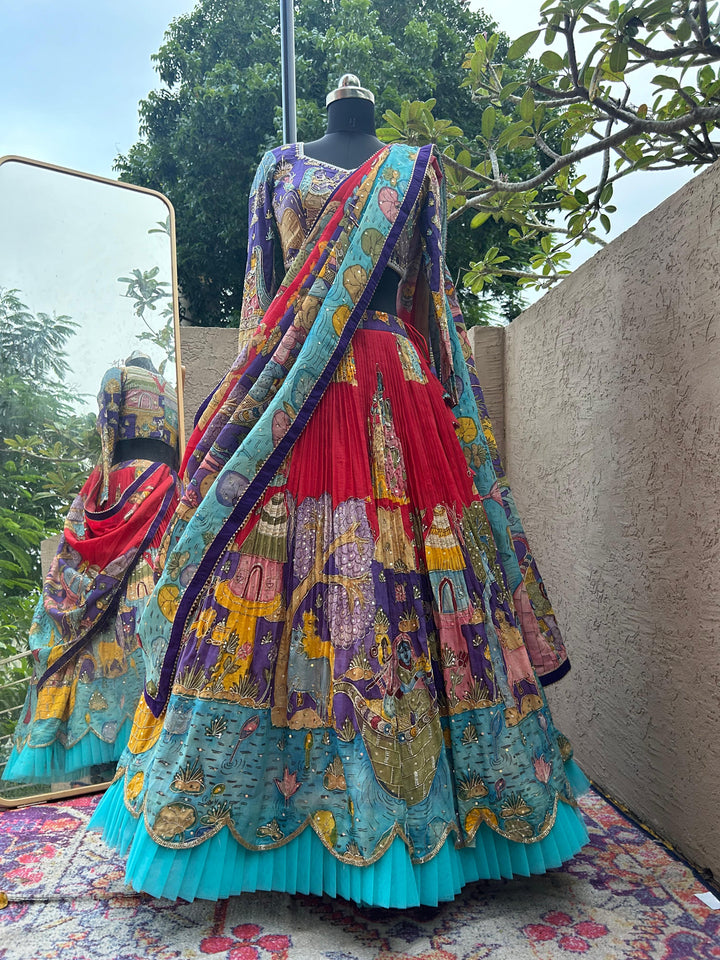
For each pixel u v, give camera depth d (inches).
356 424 61.6
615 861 64.1
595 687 84.8
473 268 132.7
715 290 60.0
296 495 60.1
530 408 109.3
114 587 93.4
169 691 58.7
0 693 89.6
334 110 75.1
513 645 61.9
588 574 86.8
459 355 70.6
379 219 64.6
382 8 393.7
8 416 96.3
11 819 77.8
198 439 64.9
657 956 50.2
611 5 82.6
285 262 70.3
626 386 76.6
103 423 99.7
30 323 98.6
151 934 53.5
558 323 97.0
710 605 61.0
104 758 90.7
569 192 110.9
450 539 61.7
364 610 56.4
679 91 83.7
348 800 54.2
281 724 56.9
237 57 387.9
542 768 58.7
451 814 55.0
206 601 57.9
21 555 93.5
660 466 69.4
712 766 60.6
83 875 62.6
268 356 63.7
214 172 370.6
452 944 51.9
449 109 373.7
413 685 56.3
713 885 60.2
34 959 50.5
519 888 59.8
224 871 53.0
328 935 53.2
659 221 69.6
